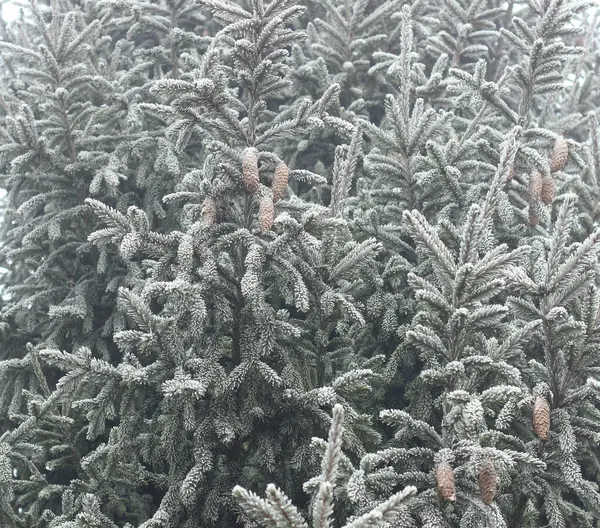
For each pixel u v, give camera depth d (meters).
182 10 8.16
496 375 4.41
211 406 4.38
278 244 4.20
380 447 4.92
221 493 4.42
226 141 4.86
